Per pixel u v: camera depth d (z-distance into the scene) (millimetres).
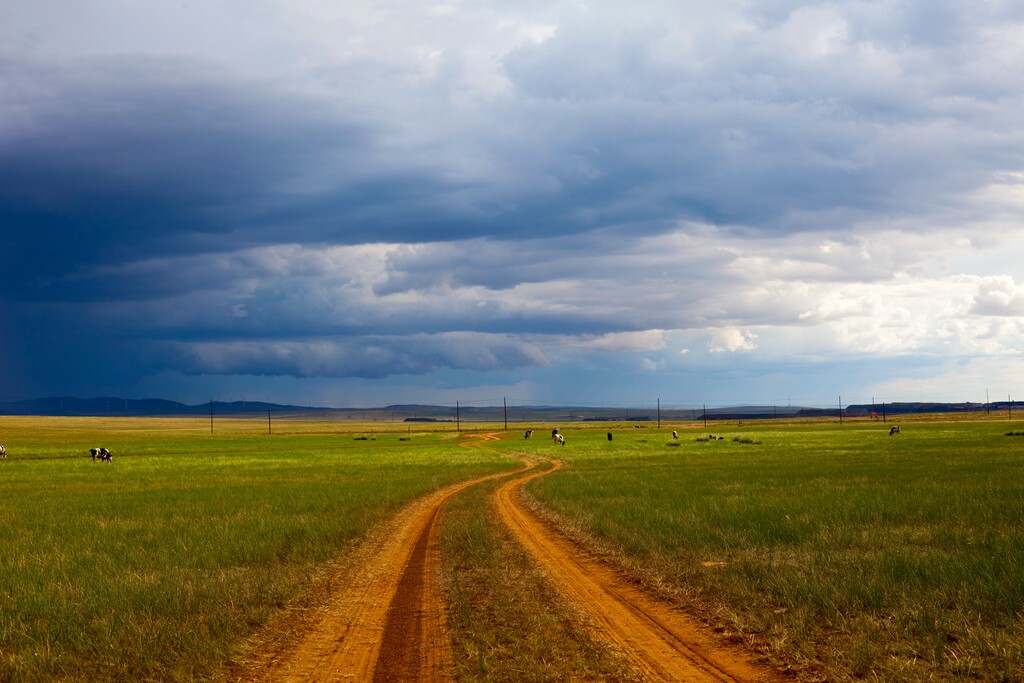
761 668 10047
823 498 30141
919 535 19719
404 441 146000
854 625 11336
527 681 9578
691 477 46438
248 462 87562
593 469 61625
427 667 10414
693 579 15531
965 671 9242
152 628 11891
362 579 17375
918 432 132625
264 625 13008
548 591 15125
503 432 186375
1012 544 16812
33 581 16031
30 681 9750
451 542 22281
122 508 34562
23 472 74125
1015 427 144250
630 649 10984
